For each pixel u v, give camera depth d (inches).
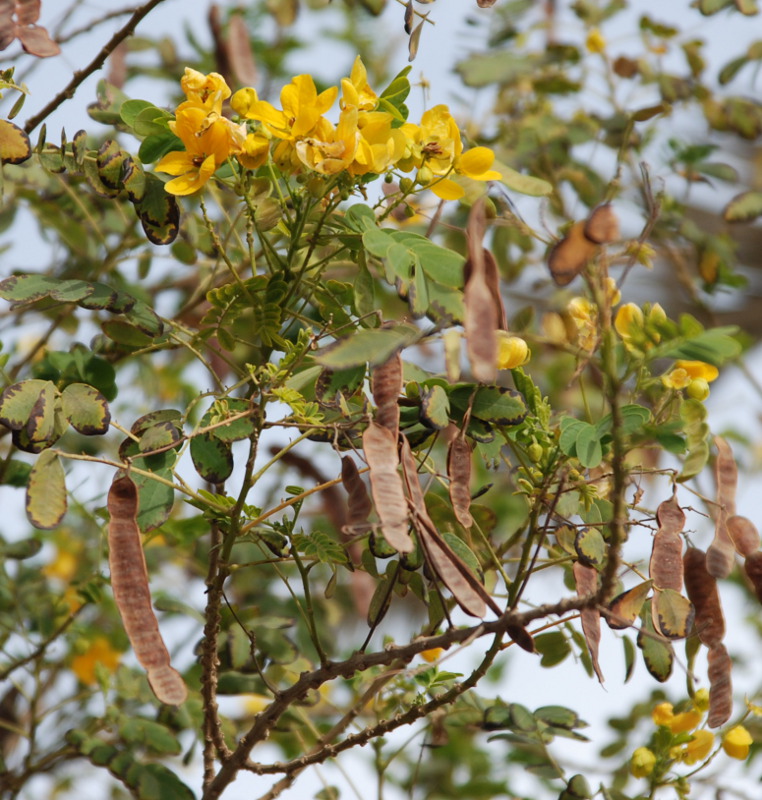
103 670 98.5
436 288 89.0
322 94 89.0
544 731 95.3
